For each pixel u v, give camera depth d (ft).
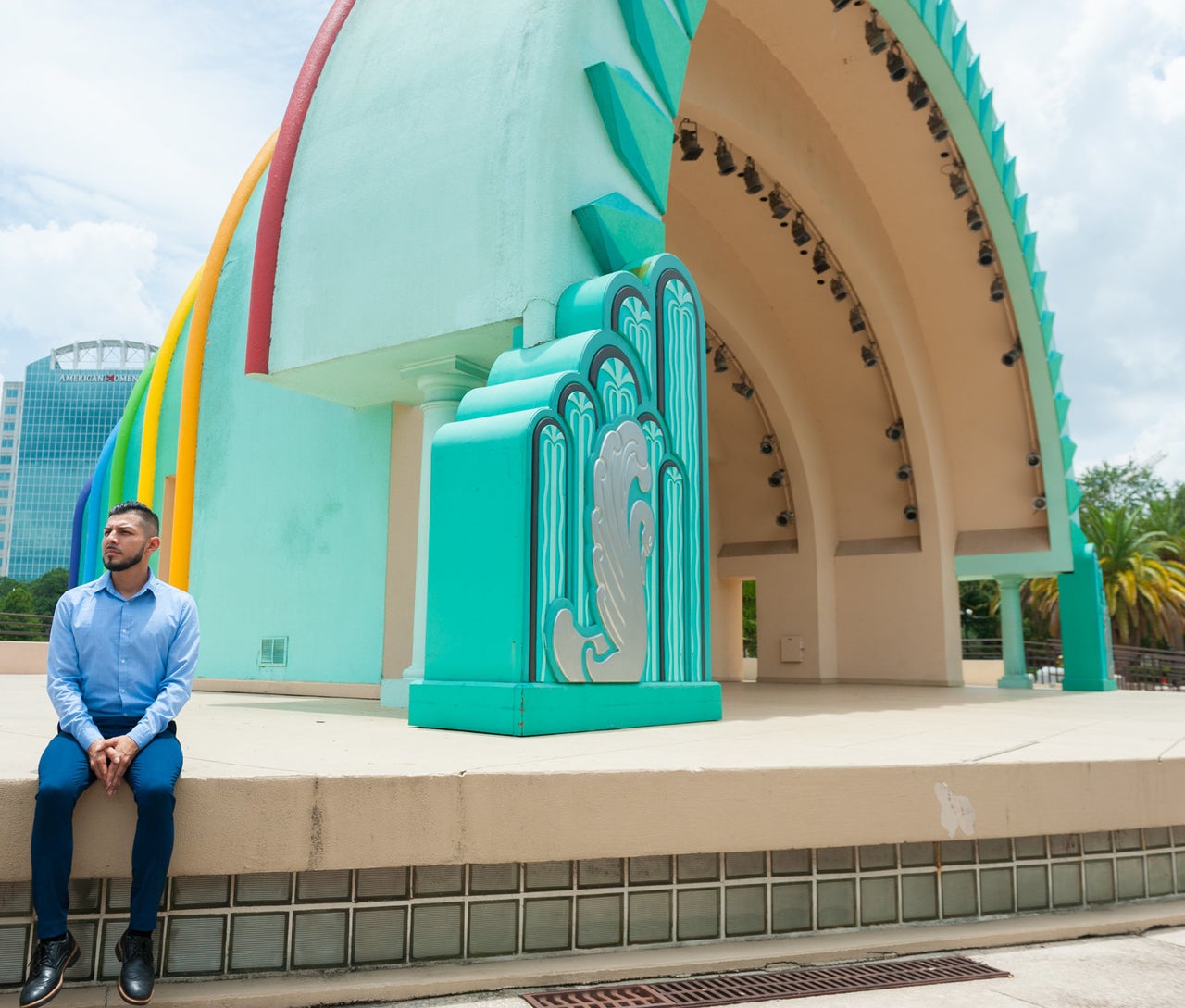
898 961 12.19
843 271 53.88
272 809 10.42
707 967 11.46
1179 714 31.09
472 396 22.03
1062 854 14.58
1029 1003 10.57
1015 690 55.88
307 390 31.81
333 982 10.29
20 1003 8.89
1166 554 138.00
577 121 24.91
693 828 12.10
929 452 58.65
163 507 45.39
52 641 10.69
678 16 29.35
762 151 45.16
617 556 22.03
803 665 61.31
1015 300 54.54
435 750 14.89
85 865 9.79
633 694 21.95
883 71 46.16
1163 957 12.55
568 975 10.93
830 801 12.87
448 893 11.19
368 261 27.20
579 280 24.32
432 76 27.14
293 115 30.14
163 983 10.08
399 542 33.40
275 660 36.52
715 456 64.54
